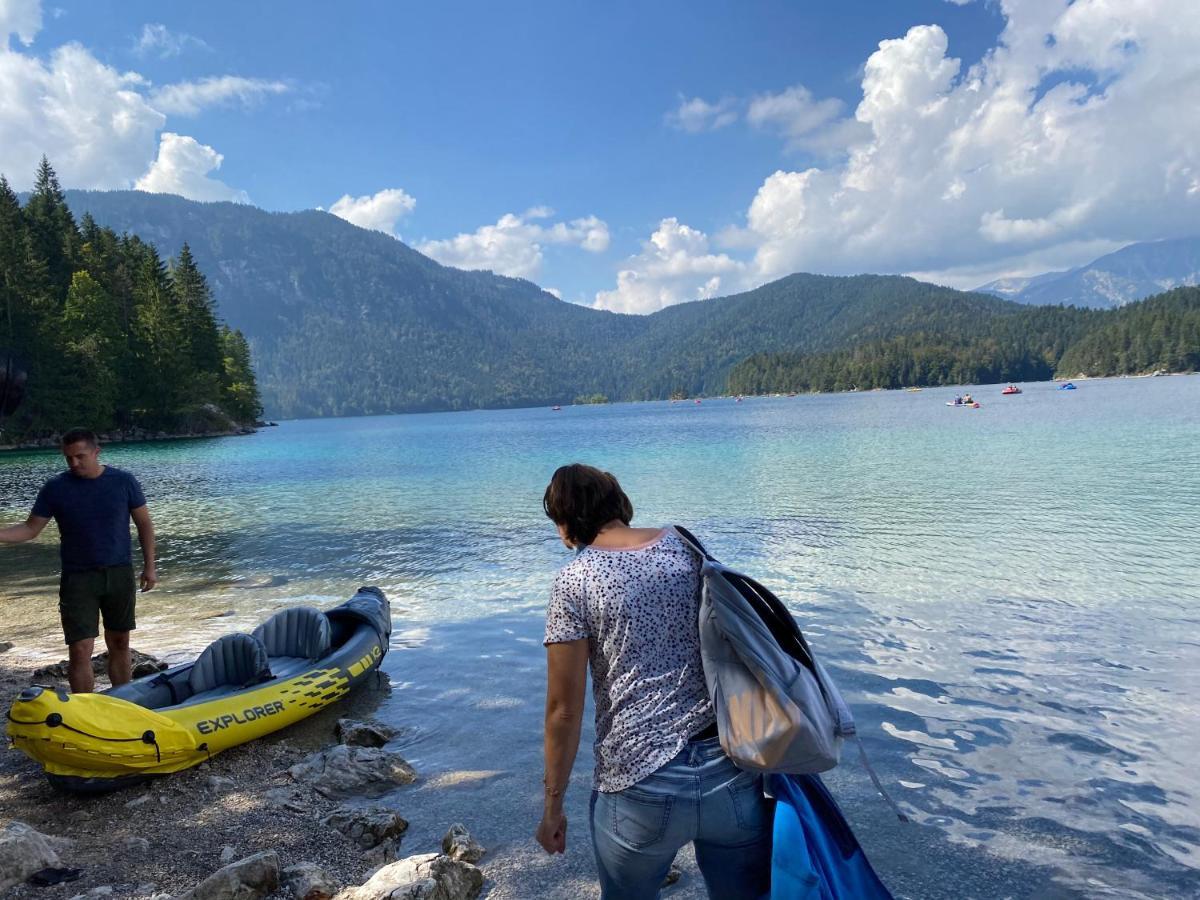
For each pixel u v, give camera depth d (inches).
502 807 184.4
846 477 882.1
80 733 191.0
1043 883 142.9
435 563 504.4
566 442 2048.5
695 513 653.3
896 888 142.9
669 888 145.5
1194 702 227.5
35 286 2787.9
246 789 199.8
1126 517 549.6
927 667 267.1
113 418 3184.1
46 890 147.9
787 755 77.9
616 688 84.7
